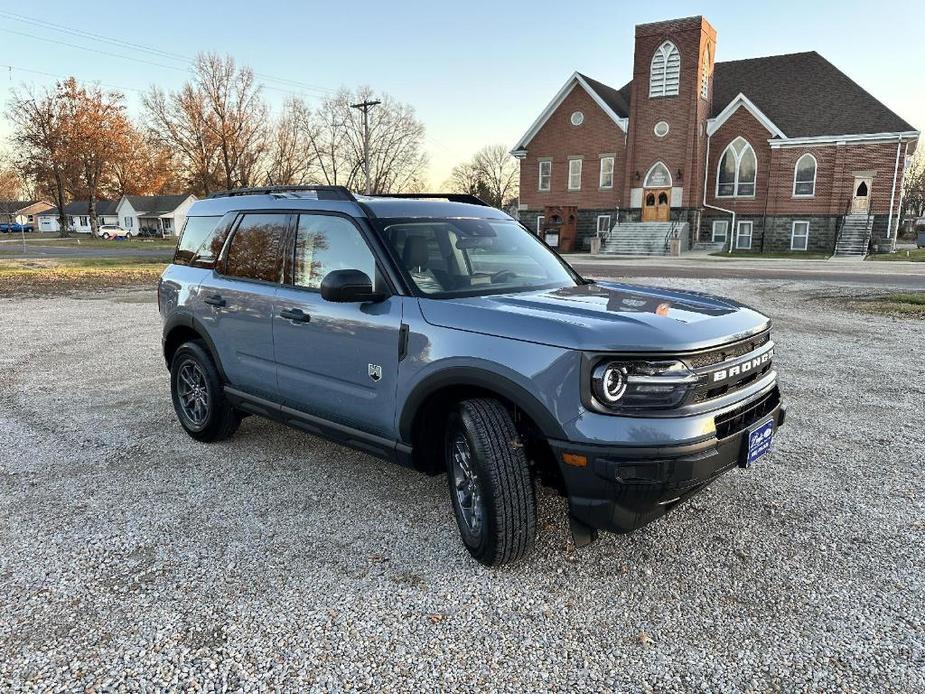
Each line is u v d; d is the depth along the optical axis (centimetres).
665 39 3344
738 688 230
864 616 271
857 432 501
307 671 238
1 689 227
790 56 3600
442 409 333
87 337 930
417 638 257
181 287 485
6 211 9075
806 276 1864
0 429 514
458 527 333
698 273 2012
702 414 272
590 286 386
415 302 326
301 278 390
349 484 407
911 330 948
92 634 259
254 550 325
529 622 268
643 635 259
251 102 4756
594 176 3747
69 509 371
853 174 3097
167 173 7681
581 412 264
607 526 273
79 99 6456
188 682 232
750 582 297
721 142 3438
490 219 422
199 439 483
